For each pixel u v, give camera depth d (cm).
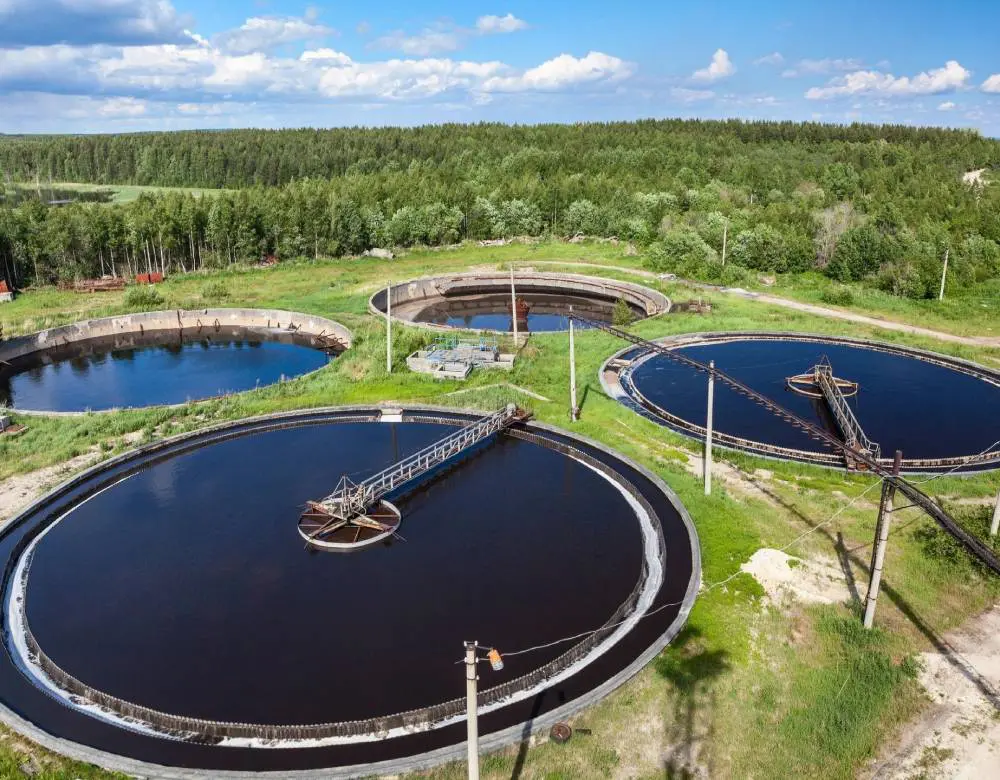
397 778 2080
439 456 4191
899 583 2992
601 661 2625
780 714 2352
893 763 2178
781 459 4162
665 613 2889
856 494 3756
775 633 2720
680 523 3575
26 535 3534
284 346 7544
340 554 3378
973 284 8469
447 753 2148
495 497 3900
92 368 6850
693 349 6334
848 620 2755
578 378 5600
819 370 5400
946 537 3219
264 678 2600
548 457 4381
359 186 13600
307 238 11325
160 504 3866
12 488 4019
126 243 10300
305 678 2594
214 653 2734
